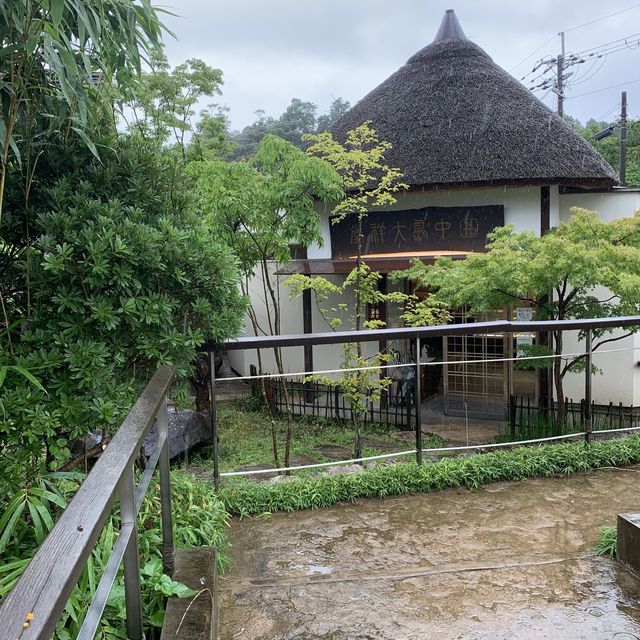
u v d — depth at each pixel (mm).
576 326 3494
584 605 2117
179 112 9219
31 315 2334
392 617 2070
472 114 8391
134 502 1329
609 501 3055
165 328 2436
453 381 8461
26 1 1836
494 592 2219
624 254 5953
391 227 8523
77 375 2145
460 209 8219
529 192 7945
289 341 3008
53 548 805
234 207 5113
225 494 3043
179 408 2920
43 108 2387
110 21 2316
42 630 643
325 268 8547
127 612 1436
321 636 1973
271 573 2422
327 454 6504
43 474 2117
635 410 8023
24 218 2420
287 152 5477
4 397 2016
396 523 2865
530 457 3494
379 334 3178
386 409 8242
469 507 3029
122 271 2234
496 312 8055
